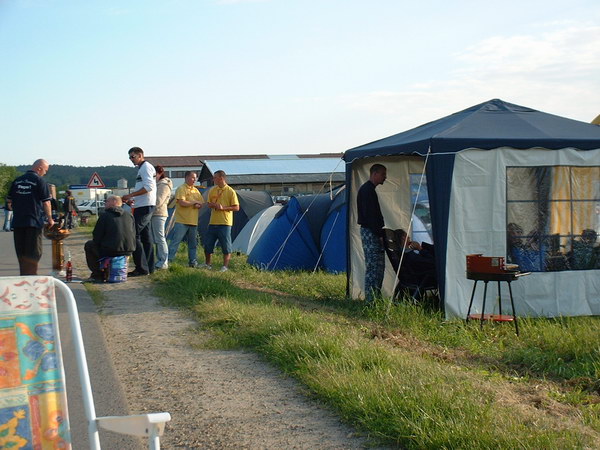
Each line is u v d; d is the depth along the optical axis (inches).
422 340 310.2
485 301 354.6
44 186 444.8
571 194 374.6
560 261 373.1
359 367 230.4
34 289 129.7
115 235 461.1
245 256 663.1
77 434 194.1
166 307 373.1
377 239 393.4
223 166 1831.9
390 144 394.6
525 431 173.2
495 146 356.8
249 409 206.7
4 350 125.5
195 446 180.7
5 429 124.2
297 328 283.0
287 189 1770.4
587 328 318.3
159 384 234.5
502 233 360.5
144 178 496.1
